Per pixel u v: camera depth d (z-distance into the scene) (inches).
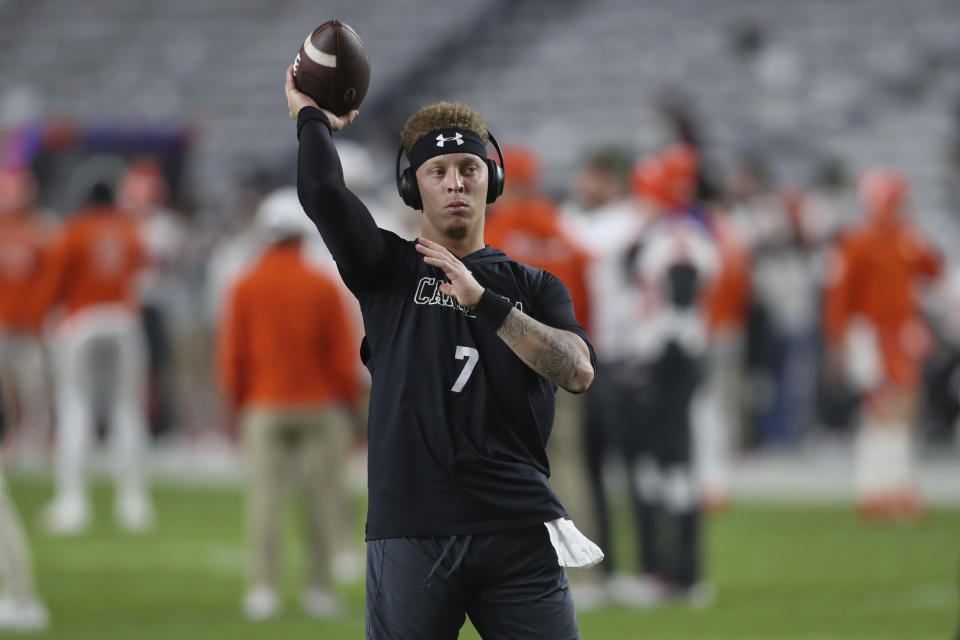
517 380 587.5
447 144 597.3
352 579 1520.7
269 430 1296.8
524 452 590.9
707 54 3681.1
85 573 1537.9
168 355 2610.7
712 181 1918.1
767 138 3420.3
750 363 2396.7
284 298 1291.8
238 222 2314.2
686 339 1318.9
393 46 3961.6
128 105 4040.4
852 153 3353.8
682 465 1343.5
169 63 4133.9
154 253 2488.9
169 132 2854.3
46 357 2388.0
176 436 2797.7
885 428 1893.5
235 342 1300.4
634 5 3863.2
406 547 580.4
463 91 3784.5
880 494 1895.9
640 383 1322.6
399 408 583.2
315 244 1585.9
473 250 610.2
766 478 2335.1
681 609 1309.1
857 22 3631.9
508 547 578.9
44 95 4097.0
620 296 1322.6
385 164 3117.6
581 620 1254.3
